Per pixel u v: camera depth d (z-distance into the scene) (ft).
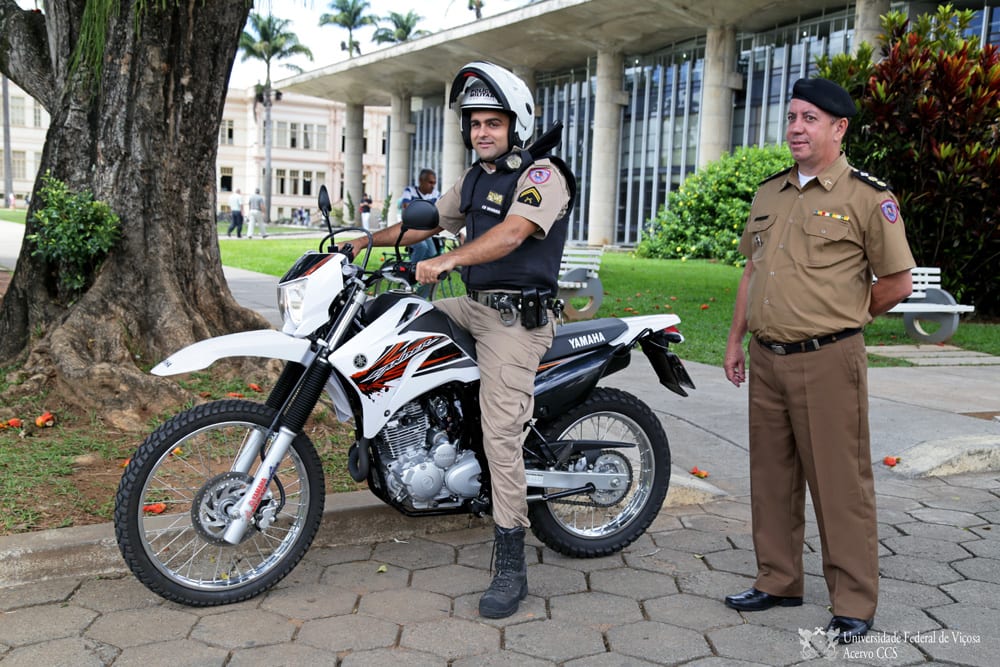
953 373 28.30
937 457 17.63
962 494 16.34
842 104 10.12
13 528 12.28
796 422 10.77
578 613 11.20
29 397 17.30
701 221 82.94
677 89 109.29
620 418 13.19
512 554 11.27
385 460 11.62
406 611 11.11
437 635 10.50
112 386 17.38
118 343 18.34
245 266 59.62
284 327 11.02
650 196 114.32
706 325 36.40
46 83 20.33
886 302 10.58
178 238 19.88
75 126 19.19
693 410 21.63
